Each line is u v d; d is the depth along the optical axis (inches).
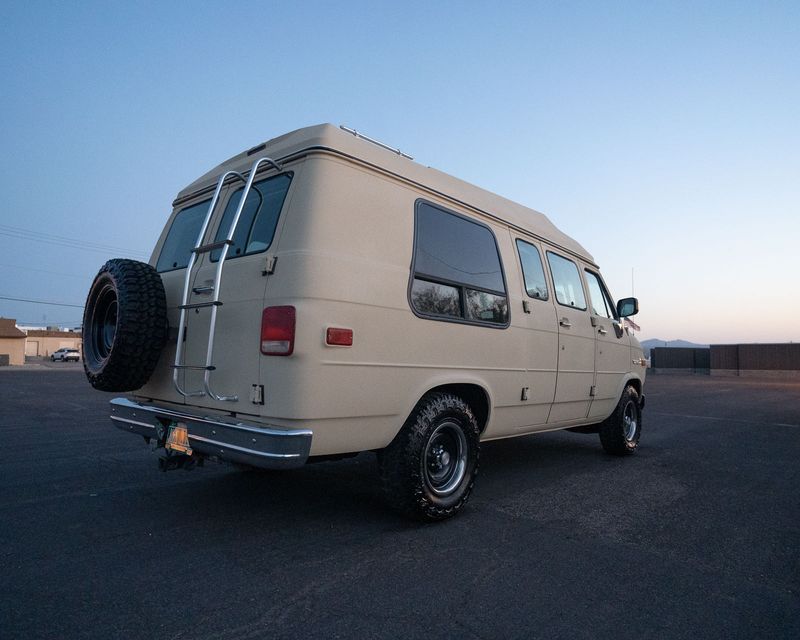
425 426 144.6
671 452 279.6
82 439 294.7
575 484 205.3
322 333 122.1
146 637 90.9
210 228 160.2
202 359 143.2
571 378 216.7
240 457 122.8
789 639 96.5
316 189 129.7
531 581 117.1
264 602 104.1
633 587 115.9
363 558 126.8
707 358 1555.1
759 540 147.1
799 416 457.7
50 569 117.6
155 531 142.7
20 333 2028.8
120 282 147.7
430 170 167.2
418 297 147.3
